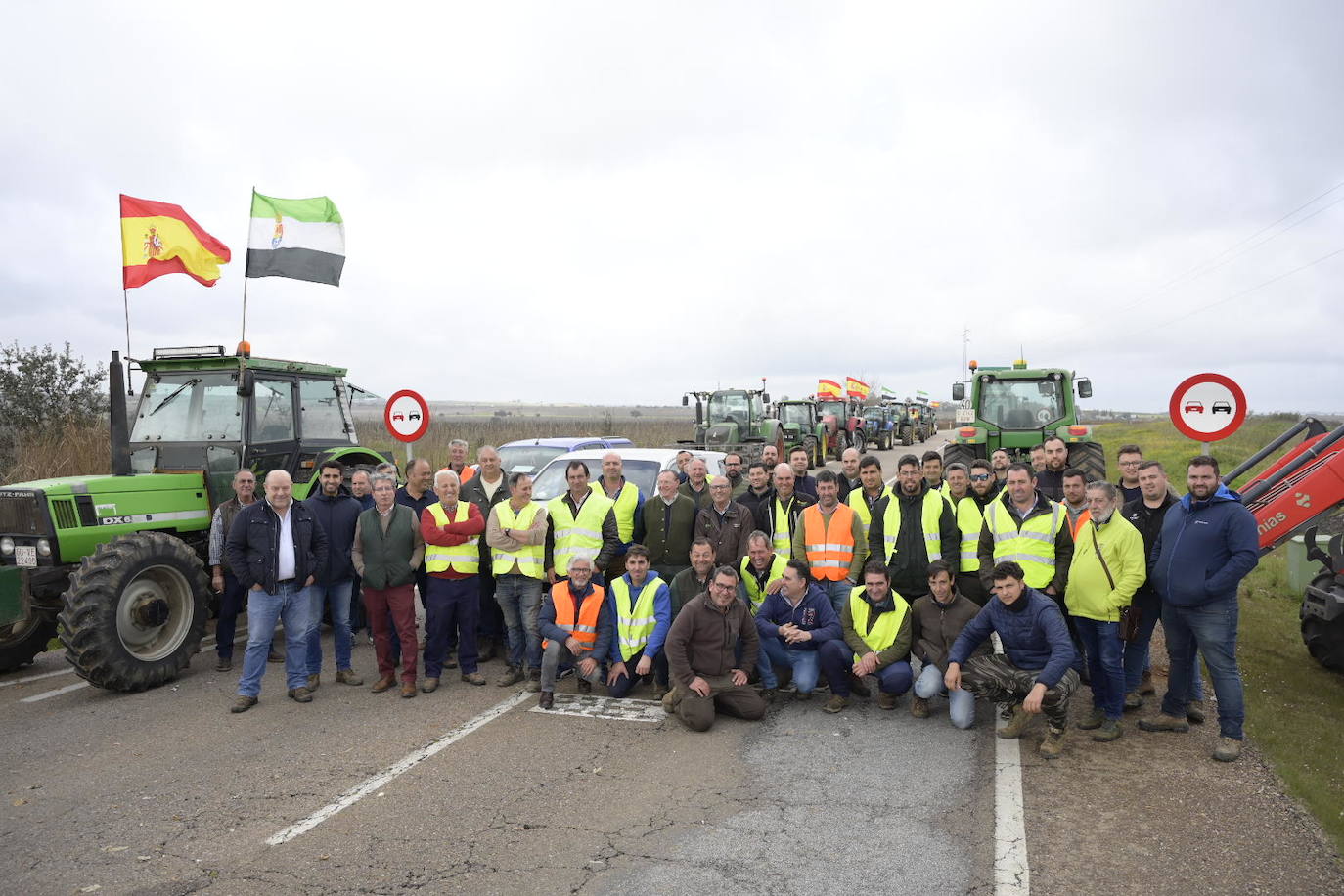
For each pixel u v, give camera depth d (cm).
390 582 656
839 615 658
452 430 4000
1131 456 685
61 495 683
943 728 582
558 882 373
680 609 650
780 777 493
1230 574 499
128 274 838
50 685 699
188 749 545
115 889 372
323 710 625
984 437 1383
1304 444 759
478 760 522
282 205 939
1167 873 379
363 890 369
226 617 743
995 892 362
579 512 689
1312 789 461
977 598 653
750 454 2261
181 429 825
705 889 366
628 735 570
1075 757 521
